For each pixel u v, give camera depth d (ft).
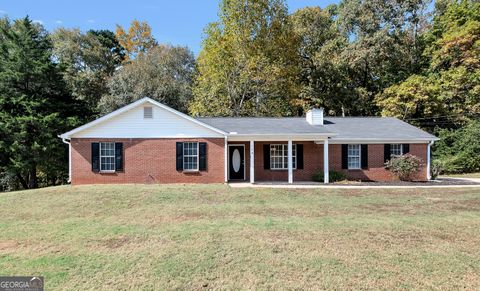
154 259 21.85
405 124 74.54
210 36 102.73
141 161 60.08
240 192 49.01
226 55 99.86
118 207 38.99
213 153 61.11
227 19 100.42
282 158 66.80
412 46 114.21
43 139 76.48
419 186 57.36
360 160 66.28
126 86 114.21
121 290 17.60
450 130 97.25
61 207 39.29
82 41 127.44
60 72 86.84
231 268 20.33
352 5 111.45
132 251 23.47
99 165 59.31
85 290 17.61
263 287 17.85
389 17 107.86
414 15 110.52
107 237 26.94
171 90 120.57
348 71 115.34
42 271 20.06
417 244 24.90
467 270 20.13
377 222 31.53
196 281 18.60
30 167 78.33
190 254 22.71
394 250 23.54
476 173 85.97
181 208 38.29
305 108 111.86
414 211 36.96
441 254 22.77
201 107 102.73
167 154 60.44
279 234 27.40
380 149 66.64
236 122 69.87
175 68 133.69
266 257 22.11
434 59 104.17
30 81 80.33
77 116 84.99
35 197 45.11
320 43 118.62
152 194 46.19
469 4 103.50
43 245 25.12
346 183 60.85
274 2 101.14
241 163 66.85
